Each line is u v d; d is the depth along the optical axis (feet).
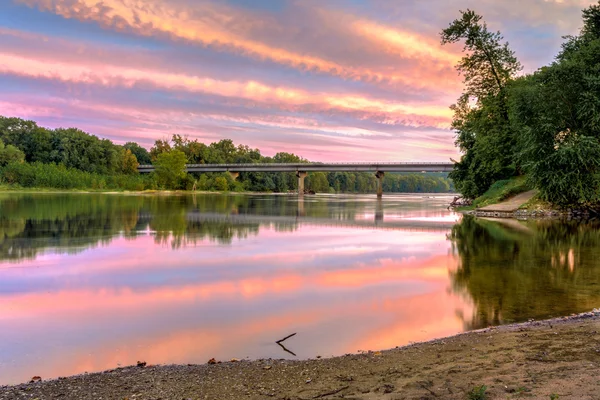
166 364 25.35
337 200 320.09
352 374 21.91
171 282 47.78
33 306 38.01
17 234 87.10
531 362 21.16
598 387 17.16
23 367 25.11
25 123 446.60
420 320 34.22
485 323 33.27
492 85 182.39
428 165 398.83
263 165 486.38
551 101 135.03
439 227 112.57
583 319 31.89
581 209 141.59
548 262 60.64
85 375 23.34
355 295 42.39
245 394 19.83
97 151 452.76
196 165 510.99
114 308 37.52
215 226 109.40
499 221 131.03
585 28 157.17
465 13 174.40
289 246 76.48
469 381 19.19
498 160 183.73
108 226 103.76
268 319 34.53
